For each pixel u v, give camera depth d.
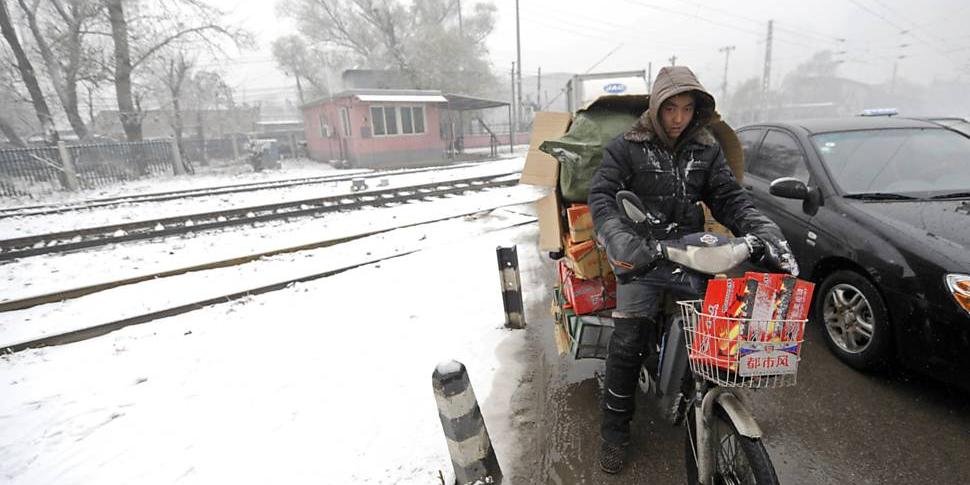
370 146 22.53
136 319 4.95
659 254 1.79
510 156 25.84
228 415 3.26
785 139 4.32
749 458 1.72
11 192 14.99
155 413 3.37
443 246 7.01
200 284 5.96
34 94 19.72
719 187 2.21
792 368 1.63
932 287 2.62
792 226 3.78
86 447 3.06
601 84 15.05
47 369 4.11
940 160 3.62
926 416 2.68
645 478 2.40
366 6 31.58
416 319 4.53
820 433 2.62
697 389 1.98
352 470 2.61
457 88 32.75
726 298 1.63
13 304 5.39
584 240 2.71
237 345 4.32
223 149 26.83
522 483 2.45
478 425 2.28
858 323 3.13
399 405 3.17
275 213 9.65
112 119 25.03
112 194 14.84
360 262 6.42
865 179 3.53
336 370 3.71
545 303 4.68
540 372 3.45
